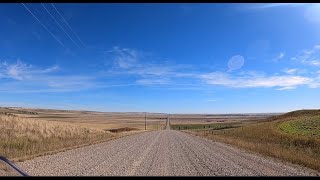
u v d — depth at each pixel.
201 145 33.56
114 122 163.38
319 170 15.54
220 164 17.66
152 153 23.64
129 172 14.45
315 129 56.00
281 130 58.88
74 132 45.41
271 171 15.14
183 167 16.36
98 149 26.41
